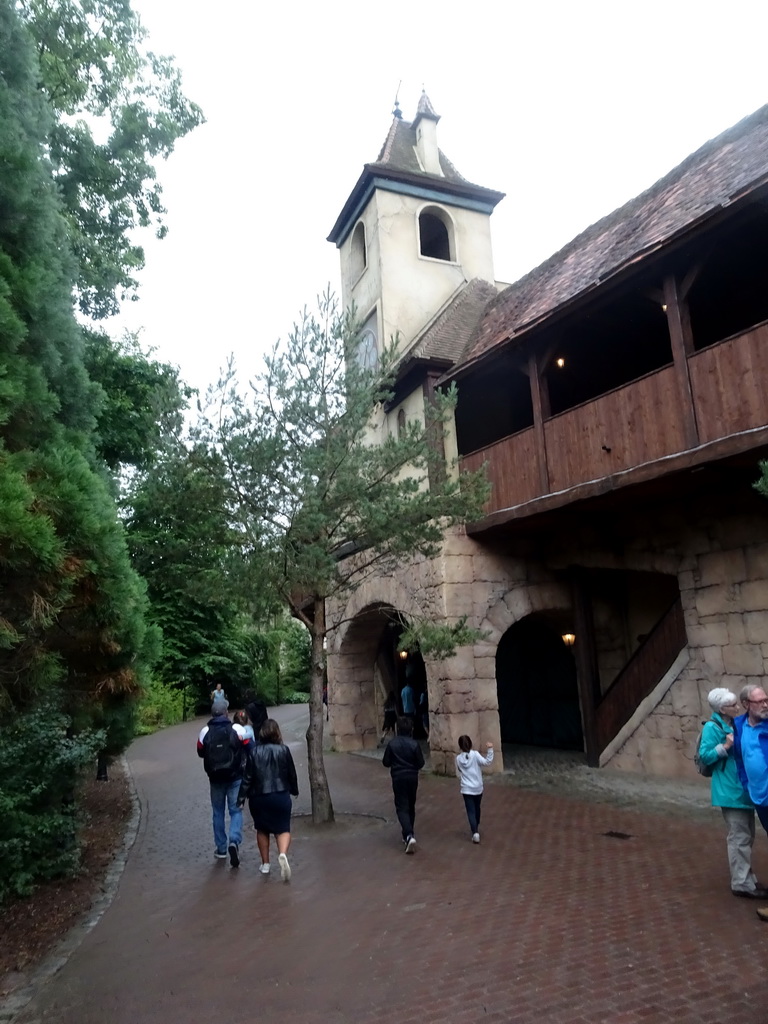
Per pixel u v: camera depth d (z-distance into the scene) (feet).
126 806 35.45
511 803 31.76
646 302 35.70
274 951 16.14
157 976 15.19
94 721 28.60
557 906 17.94
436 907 18.43
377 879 21.25
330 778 42.29
